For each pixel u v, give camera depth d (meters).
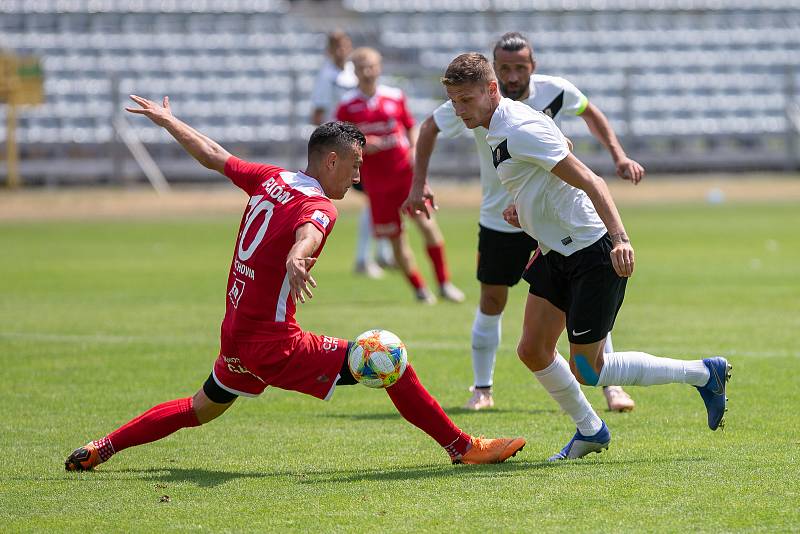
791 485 16.98
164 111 19.69
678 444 20.55
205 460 19.94
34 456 20.27
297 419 23.89
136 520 15.74
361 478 18.17
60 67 125.75
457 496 16.73
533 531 14.80
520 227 19.95
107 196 109.50
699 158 125.44
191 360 31.80
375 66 45.72
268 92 125.25
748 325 37.09
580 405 19.38
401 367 18.42
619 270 17.66
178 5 133.25
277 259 17.83
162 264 62.59
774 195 110.19
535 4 138.88
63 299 46.94
